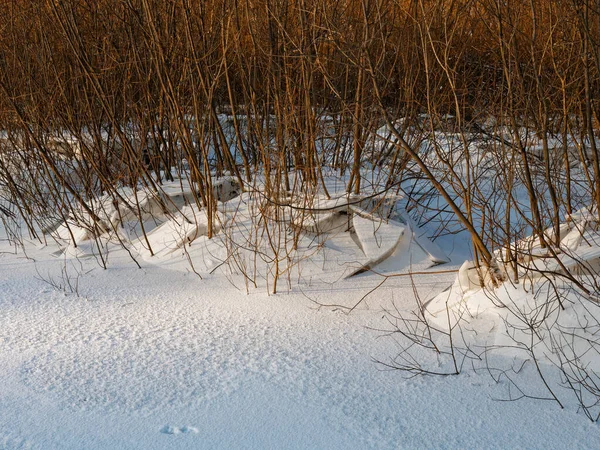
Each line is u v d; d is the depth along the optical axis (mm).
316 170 5242
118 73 5926
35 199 5840
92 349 3461
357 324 3713
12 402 2902
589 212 3971
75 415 2783
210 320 3848
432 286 4262
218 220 5031
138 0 5637
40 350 3469
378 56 5293
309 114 4938
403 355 3289
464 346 3320
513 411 2762
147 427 2686
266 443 2564
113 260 5117
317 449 2525
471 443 2545
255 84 5414
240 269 4430
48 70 5957
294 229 4645
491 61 5203
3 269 5062
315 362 3246
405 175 5488
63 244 5582
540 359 3119
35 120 5750
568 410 2750
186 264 4852
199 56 5500
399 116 5492
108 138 5867
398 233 4746
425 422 2697
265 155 4844
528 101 3805
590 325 3100
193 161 5230
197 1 5504
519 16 4055
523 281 3486
